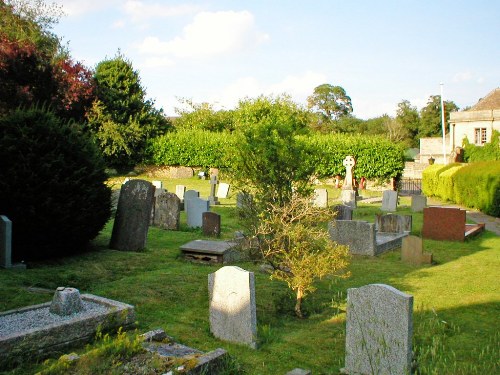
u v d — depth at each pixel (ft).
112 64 135.13
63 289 23.67
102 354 18.37
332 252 29.27
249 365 21.34
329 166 125.39
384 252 47.75
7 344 19.43
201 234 52.16
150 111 141.49
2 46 95.91
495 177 78.13
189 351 20.79
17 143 36.17
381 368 20.33
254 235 33.78
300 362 21.94
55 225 36.81
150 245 45.52
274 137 38.06
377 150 125.39
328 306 30.17
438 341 24.04
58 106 107.65
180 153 135.23
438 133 285.84
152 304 28.48
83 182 38.93
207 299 29.86
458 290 34.01
